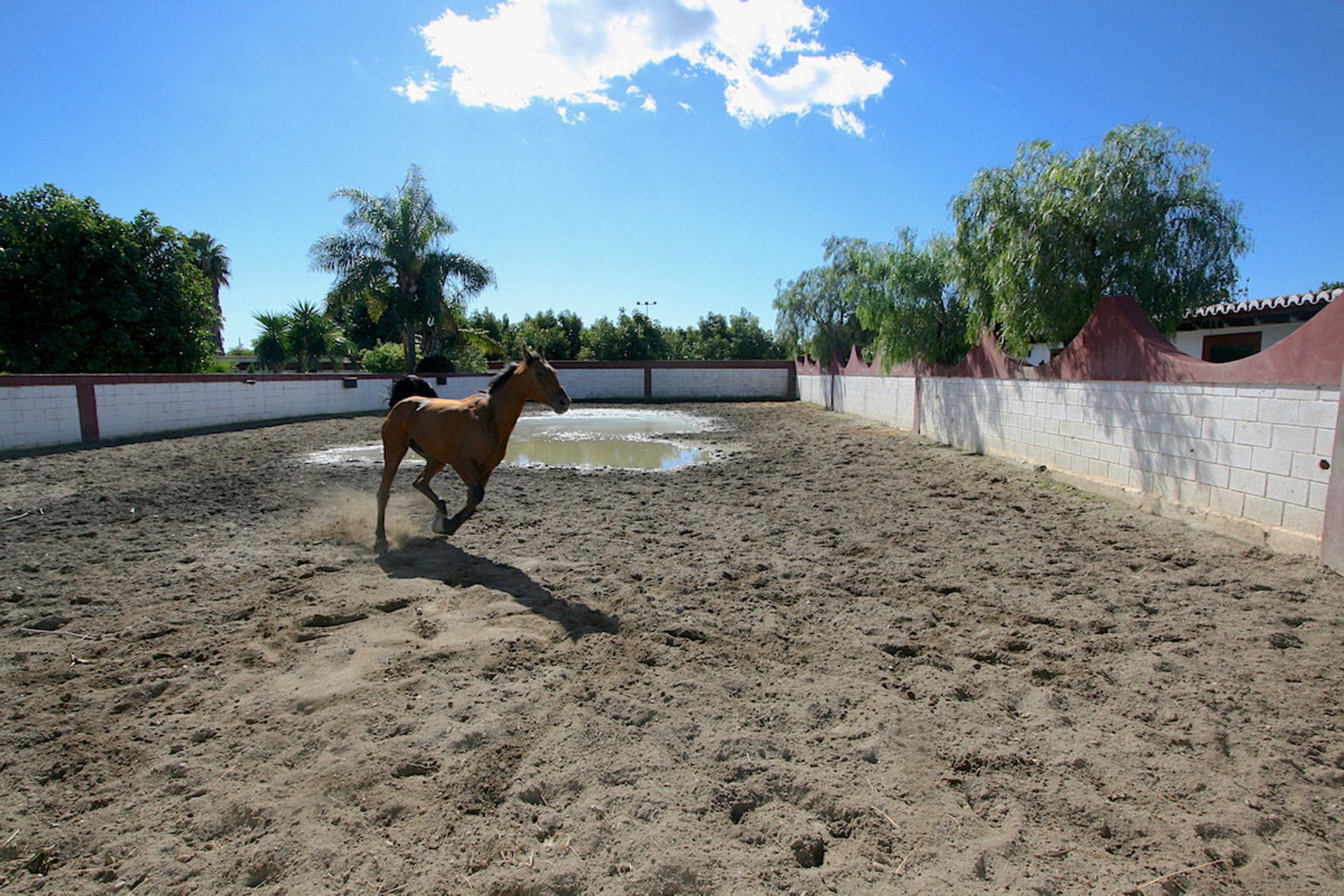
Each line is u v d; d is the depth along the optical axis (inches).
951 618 185.6
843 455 533.3
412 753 118.1
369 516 311.6
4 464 458.6
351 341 1749.5
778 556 247.8
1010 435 453.4
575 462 516.4
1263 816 101.6
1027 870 91.2
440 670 150.0
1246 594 198.4
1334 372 217.5
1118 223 366.3
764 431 735.1
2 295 721.0
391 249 1057.5
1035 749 120.6
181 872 92.1
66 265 740.0
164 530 285.4
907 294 597.9
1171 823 100.8
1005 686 145.3
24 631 176.7
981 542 264.4
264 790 109.1
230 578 219.6
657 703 136.3
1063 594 203.0
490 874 90.7
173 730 128.0
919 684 146.2
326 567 228.8
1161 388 302.8
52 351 733.3
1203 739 122.5
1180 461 291.3
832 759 118.5
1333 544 211.8
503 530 288.5
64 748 122.6
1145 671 150.8
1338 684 143.4
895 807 104.8
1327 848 95.4
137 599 199.5
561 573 224.1
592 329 1844.2
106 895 88.6
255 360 1504.7
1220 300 388.5
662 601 198.2
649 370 1378.0
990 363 482.9
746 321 2001.7
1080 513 306.8
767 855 94.4
